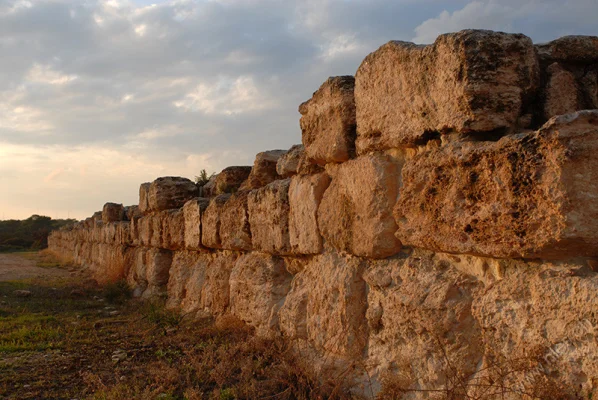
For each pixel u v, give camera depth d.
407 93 3.48
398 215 3.50
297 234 5.11
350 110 4.35
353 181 4.08
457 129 3.05
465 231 2.94
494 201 2.75
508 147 2.65
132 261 12.39
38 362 5.47
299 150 5.77
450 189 3.06
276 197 5.56
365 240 3.88
